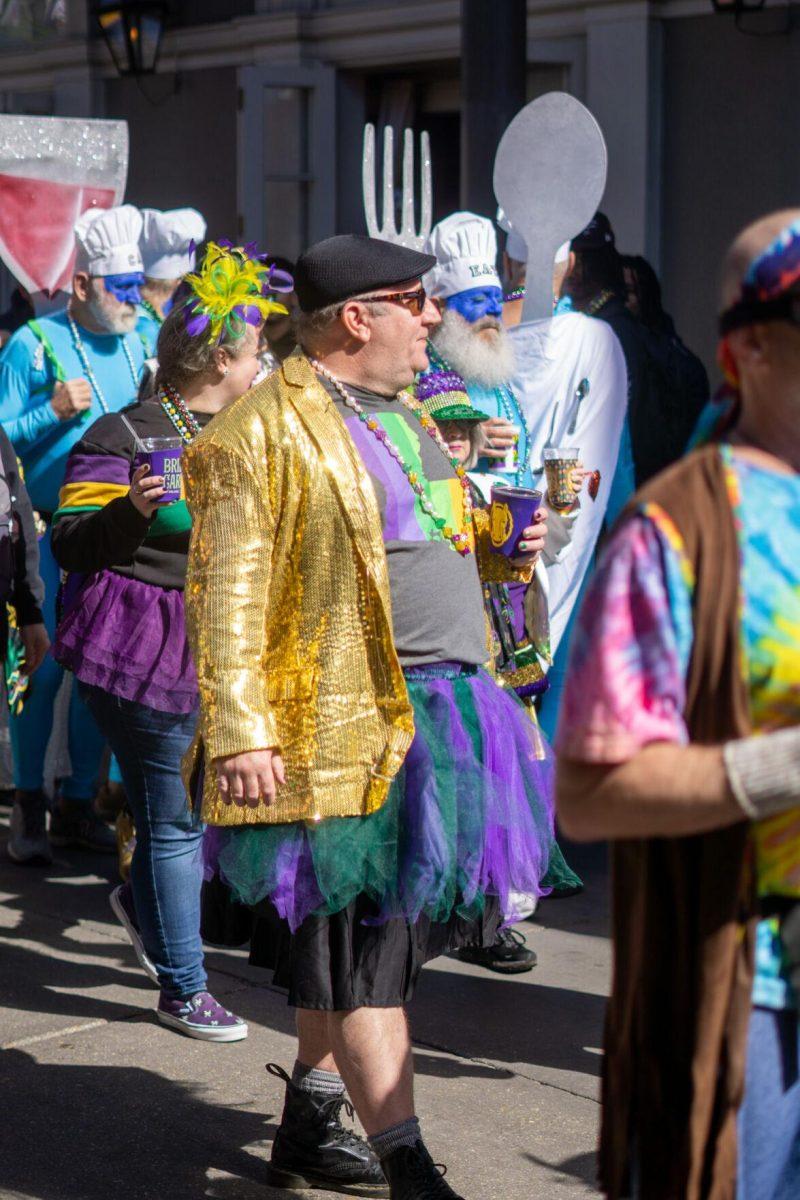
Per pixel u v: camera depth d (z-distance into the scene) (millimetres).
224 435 2660
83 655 3623
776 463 1748
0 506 4074
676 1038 1784
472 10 5801
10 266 5703
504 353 4305
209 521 2648
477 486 3549
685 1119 1783
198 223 5938
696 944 1755
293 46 9242
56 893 4762
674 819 1644
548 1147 3143
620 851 1819
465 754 2752
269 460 2645
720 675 1708
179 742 3594
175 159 10070
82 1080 3461
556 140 4633
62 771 5387
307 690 2643
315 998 2666
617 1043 1845
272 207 9305
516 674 3457
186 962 3705
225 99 9727
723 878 1728
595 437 4801
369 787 2627
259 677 2609
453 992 3986
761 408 1749
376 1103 2676
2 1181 3010
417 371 2850
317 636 2652
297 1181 3004
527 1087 3428
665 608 1692
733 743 1643
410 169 4633
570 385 4754
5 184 5637
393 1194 2660
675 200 8109
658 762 1649
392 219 4633
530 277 4727
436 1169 2705
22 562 4227
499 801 2809
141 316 5762
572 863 5078
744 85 7785
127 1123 3260
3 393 5195
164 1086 3439
